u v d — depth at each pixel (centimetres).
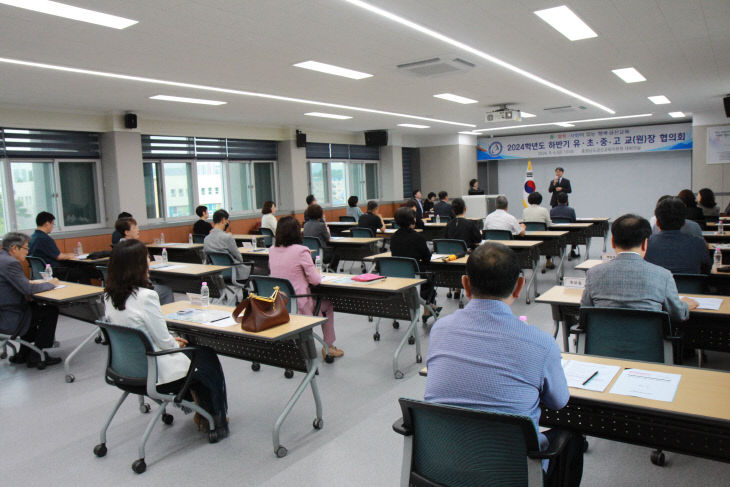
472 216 1441
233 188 1173
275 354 326
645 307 239
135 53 529
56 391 395
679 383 183
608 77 787
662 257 339
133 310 273
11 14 400
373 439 300
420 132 1568
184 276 496
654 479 251
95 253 658
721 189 1280
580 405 187
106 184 924
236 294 586
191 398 321
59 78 624
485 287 158
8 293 425
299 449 292
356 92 823
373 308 431
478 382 150
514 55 621
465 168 1666
